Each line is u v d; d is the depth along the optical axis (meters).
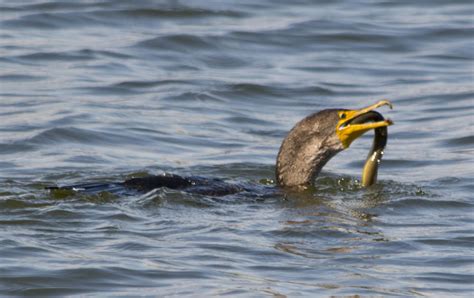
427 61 22.00
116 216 12.05
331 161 16.08
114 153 16.05
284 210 12.73
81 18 23.73
